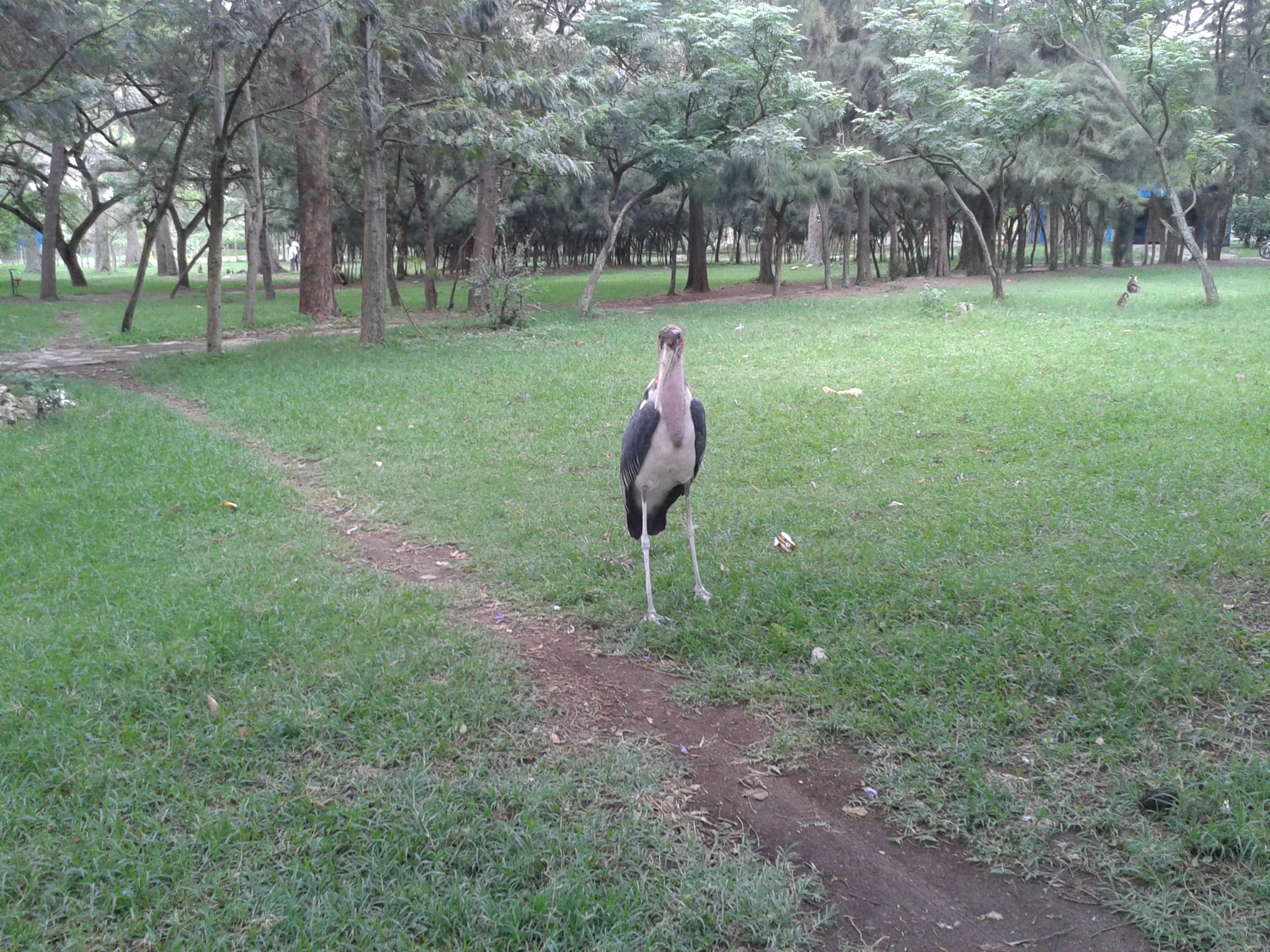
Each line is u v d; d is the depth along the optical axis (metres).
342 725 4.30
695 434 5.51
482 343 18.50
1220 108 31.97
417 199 28.25
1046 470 8.09
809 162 26.89
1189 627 4.91
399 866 3.36
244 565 6.49
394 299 30.11
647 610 5.63
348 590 6.06
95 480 8.70
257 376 14.88
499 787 3.82
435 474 8.98
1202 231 44.12
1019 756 4.04
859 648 4.99
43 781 3.84
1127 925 3.14
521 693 4.70
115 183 41.31
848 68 28.88
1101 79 29.19
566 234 57.41
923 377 12.67
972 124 22.34
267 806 3.71
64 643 5.12
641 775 3.97
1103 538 6.34
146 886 3.24
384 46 17.55
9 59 16.28
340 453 9.91
